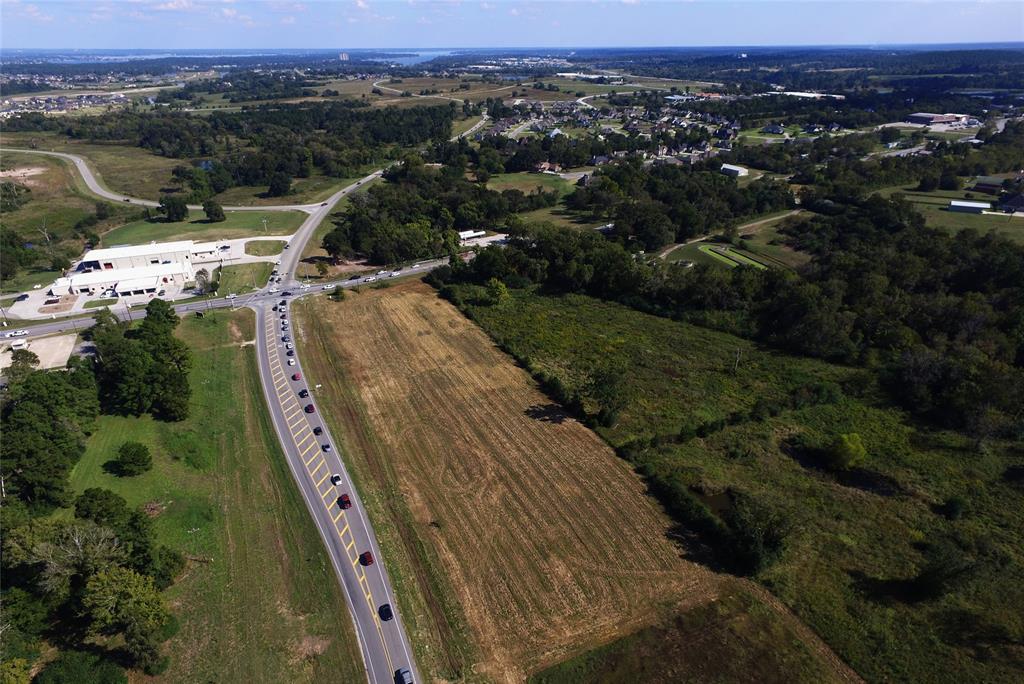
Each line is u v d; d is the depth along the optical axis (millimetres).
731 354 108375
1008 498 71062
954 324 105875
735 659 53656
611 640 55562
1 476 68625
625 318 125562
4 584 56375
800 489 73688
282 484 76188
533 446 83375
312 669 53312
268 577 62594
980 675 51500
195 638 55625
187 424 87000
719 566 63500
